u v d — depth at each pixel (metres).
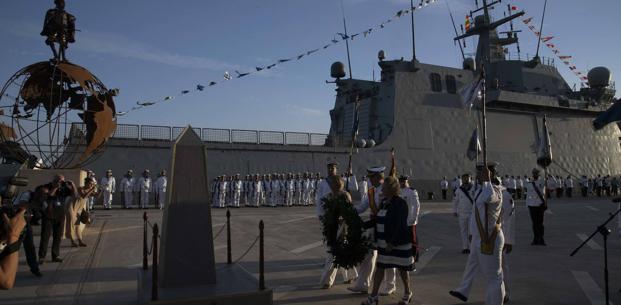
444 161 30.17
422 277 8.07
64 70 12.52
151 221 15.49
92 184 11.05
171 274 5.47
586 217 19.41
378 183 7.12
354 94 32.78
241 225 15.38
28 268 8.39
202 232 5.66
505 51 35.25
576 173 36.28
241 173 26.41
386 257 6.00
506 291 6.38
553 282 7.54
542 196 12.09
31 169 12.45
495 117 32.88
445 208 23.50
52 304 6.09
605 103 37.47
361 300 6.44
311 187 27.59
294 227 14.98
